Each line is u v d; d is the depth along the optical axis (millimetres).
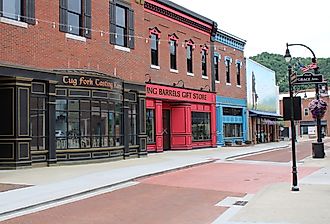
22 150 21016
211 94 42438
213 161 27703
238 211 12086
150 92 33156
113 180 17766
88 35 25219
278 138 63844
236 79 48719
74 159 23578
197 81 40219
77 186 16250
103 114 25219
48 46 22734
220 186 17297
